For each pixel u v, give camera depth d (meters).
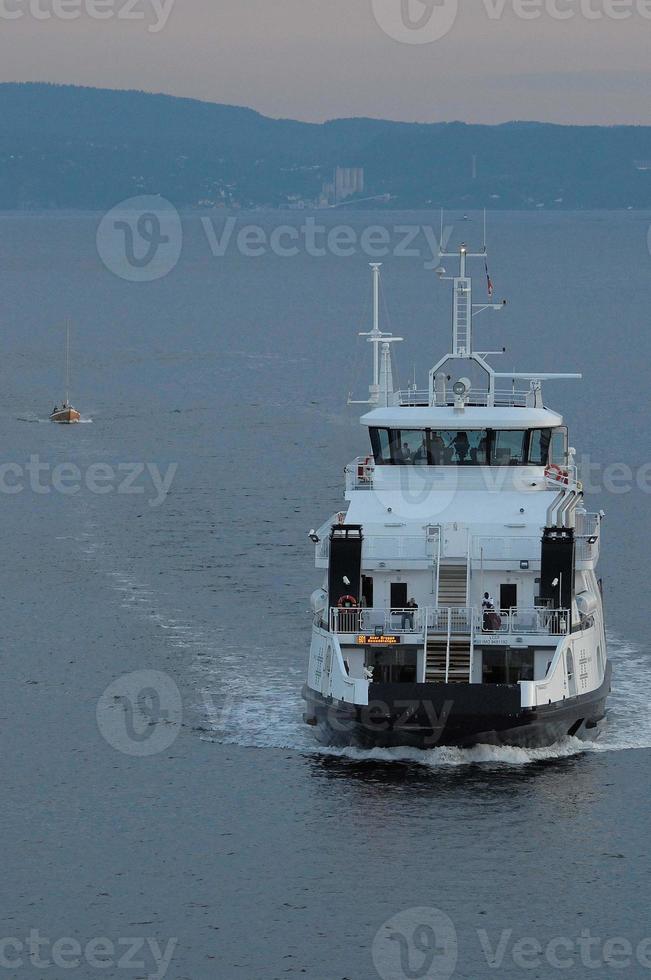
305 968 189.25
